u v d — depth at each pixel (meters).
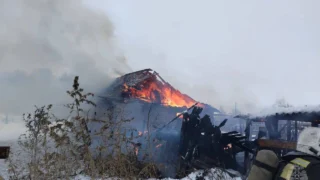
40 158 6.89
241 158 13.19
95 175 6.28
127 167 7.05
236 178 9.21
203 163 10.67
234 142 11.02
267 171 1.89
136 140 10.17
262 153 1.96
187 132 11.41
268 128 11.27
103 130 6.78
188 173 10.48
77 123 6.99
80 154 6.62
